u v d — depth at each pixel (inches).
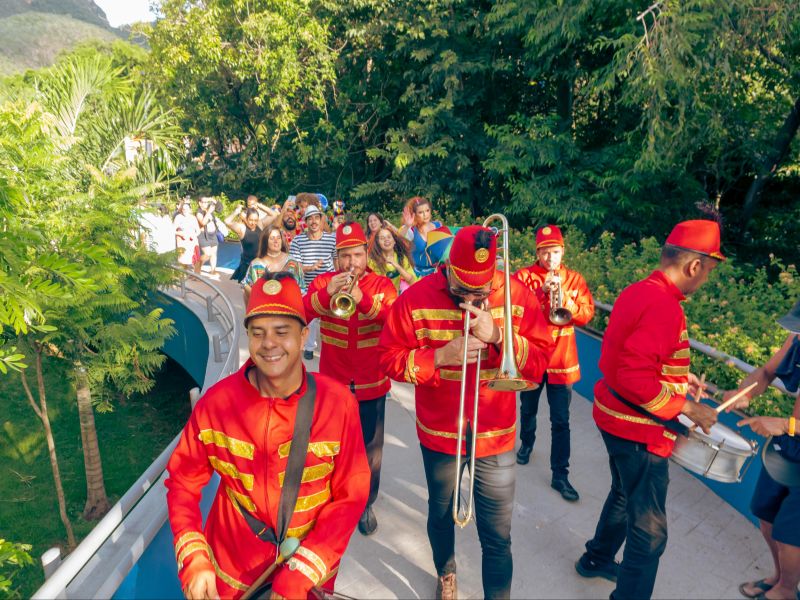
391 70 856.9
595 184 563.5
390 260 252.8
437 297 114.9
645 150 464.4
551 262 186.4
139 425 521.7
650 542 117.3
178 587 123.4
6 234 231.9
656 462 117.3
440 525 126.9
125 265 327.6
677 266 113.1
